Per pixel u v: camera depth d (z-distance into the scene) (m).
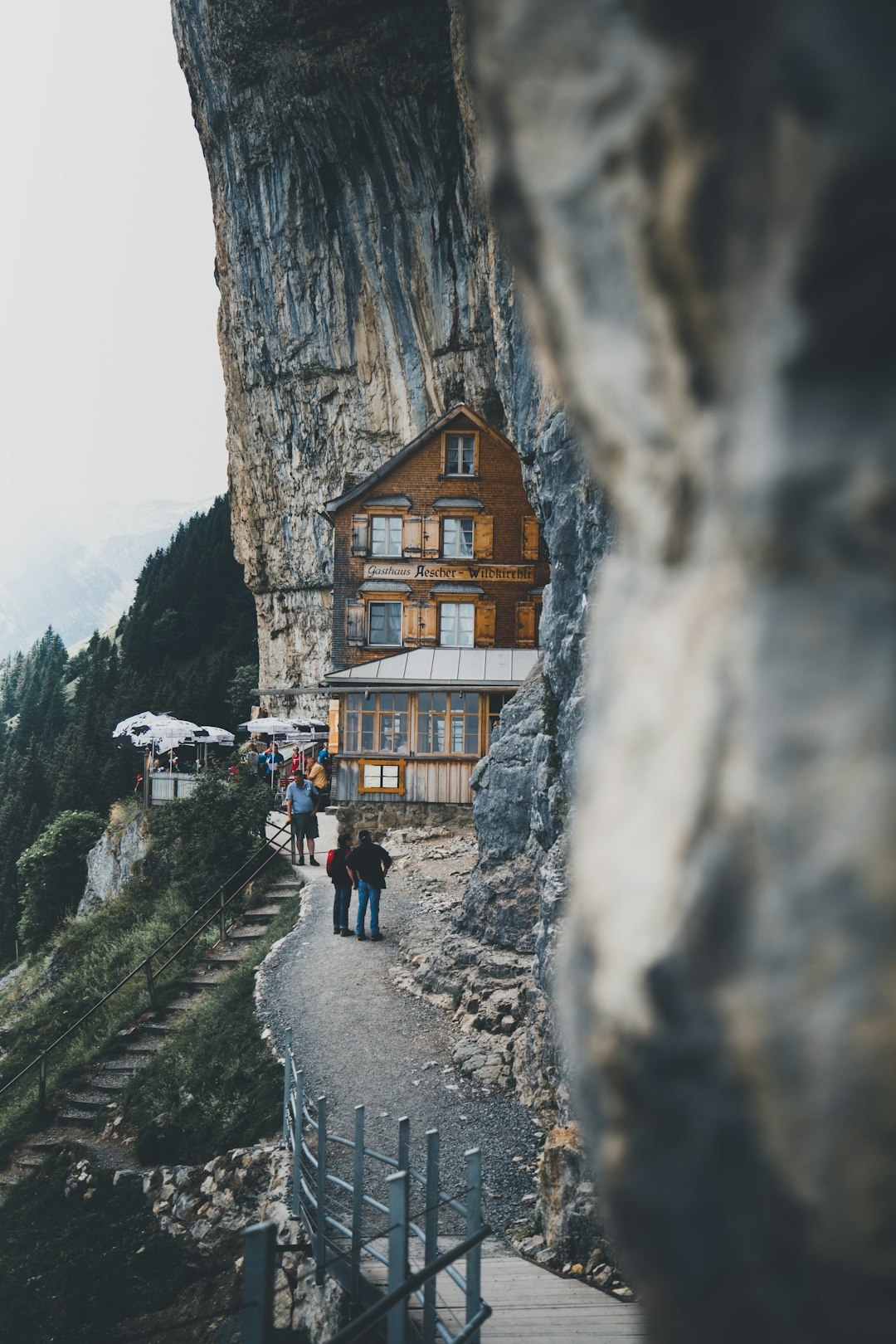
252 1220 9.80
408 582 26.55
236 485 49.06
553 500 13.59
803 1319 0.58
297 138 39.81
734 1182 0.60
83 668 127.06
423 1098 11.35
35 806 52.06
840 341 0.60
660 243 0.66
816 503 0.61
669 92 0.64
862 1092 0.56
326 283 41.75
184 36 41.53
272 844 21.91
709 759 0.66
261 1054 13.25
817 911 0.59
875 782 0.58
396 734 23.23
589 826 0.77
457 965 14.16
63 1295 9.67
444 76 34.84
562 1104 9.33
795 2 0.57
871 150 0.56
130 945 20.39
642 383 0.71
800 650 0.61
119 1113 13.82
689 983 0.63
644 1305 0.66
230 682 64.12
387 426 41.69
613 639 0.80
